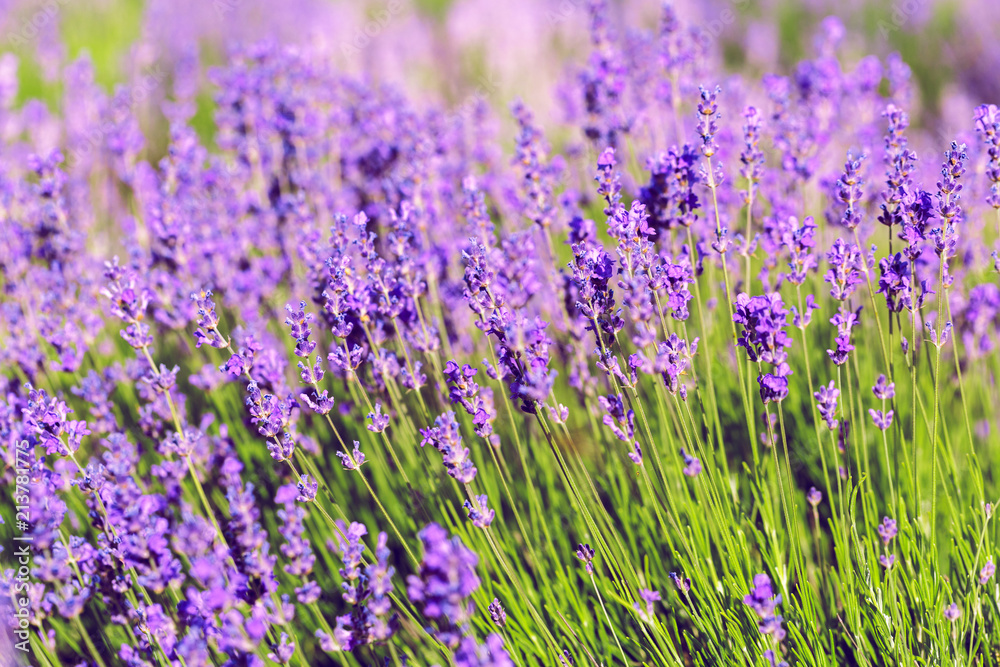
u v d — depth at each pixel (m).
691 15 8.23
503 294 2.27
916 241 2.14
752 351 2.14
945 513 2.76
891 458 2.85
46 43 6.52
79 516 2.90
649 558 2.59
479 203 2.82
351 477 3.10
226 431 2.88
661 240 2.74
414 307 2.72
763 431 2.77
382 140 4.22
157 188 4.38
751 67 7.72
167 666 2.16
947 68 7.34
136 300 2.26
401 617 2.43
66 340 3.17
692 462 2.31
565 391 3.37
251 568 1.90
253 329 2.88
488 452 3.01
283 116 4.26
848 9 8.51
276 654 2.01
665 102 4.13
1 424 2.52
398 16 9.07
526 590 2.50
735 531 2.36
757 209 3.51
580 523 2.67
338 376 2.97
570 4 6.82
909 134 5.84
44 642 2.24
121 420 3.35
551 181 3.00
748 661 2.19
